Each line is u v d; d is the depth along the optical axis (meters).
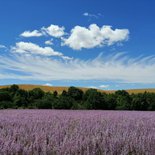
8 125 10.78
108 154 6.73
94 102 33.94
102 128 10.09
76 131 8.93
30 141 7.67
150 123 12.58
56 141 7.40
